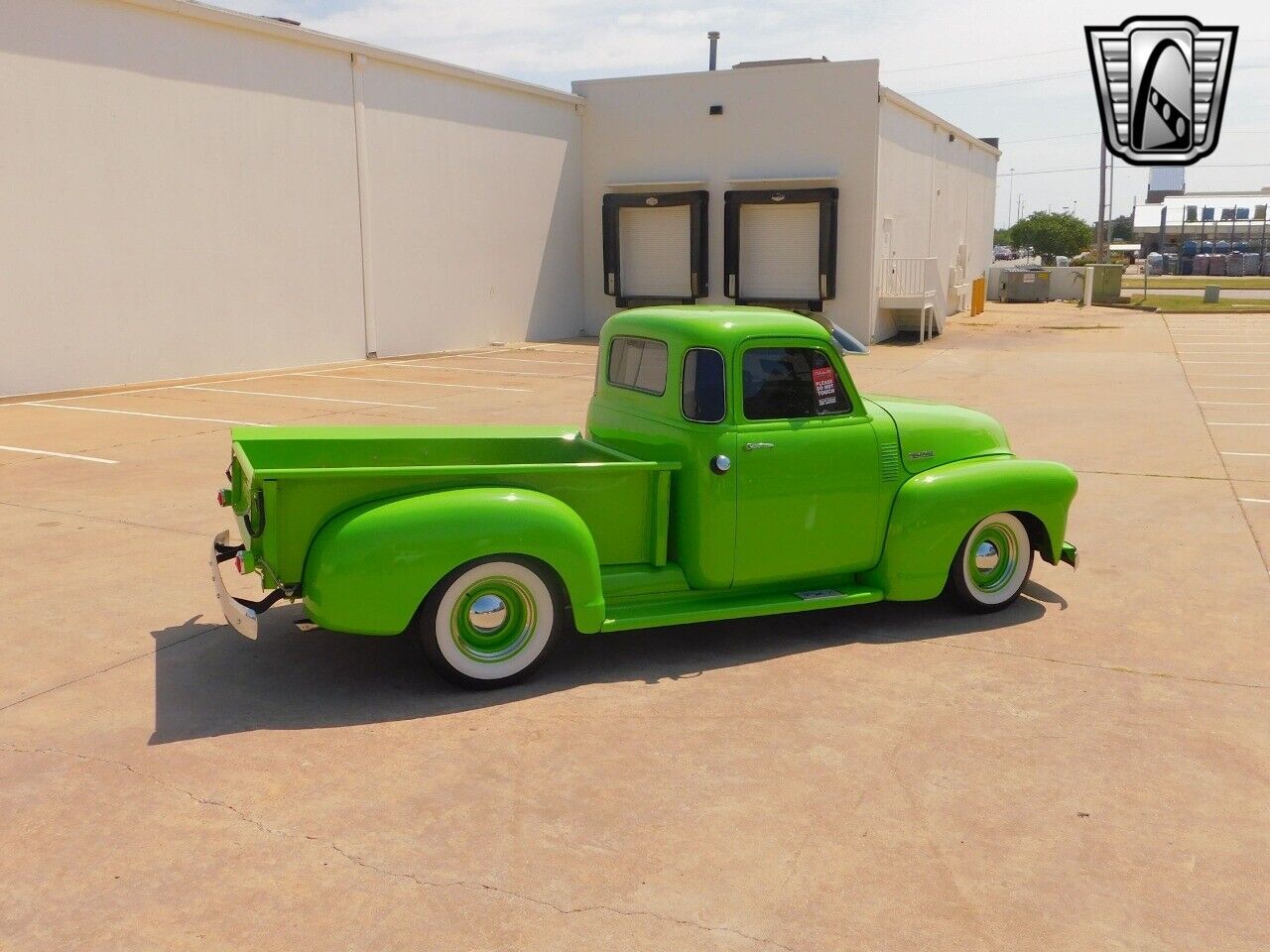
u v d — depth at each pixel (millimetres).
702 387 5070
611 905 3158
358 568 4355
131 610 5727
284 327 17422
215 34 15742
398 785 3855
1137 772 4027
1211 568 6715
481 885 3254
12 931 3004
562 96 23953
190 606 5805
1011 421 12570
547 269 24234
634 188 24766
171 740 4195
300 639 5355
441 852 3430
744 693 4742
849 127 22781
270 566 4430
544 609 4766
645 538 5172
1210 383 16109
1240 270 71875
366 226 18844
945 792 3852
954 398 14578
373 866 3348
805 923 3084
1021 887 3279
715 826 3607
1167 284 55750
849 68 22609
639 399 5504
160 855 3389
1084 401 14281
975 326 27969
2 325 13398
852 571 5578
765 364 5176
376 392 14922
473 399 14258
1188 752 4191
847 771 4012
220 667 4957
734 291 24188
